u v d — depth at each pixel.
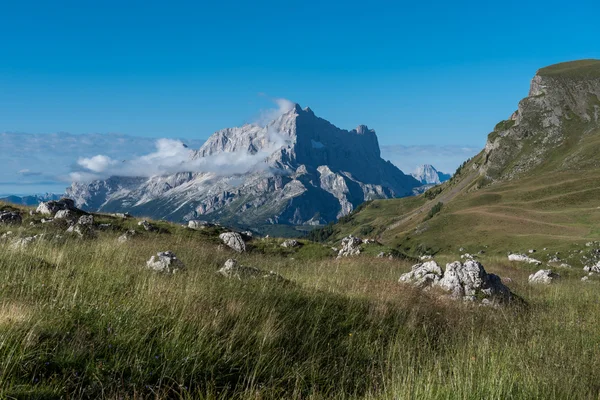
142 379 6.32
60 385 5.75
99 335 7.15
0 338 6.16
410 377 7.38
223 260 22.98
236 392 6.69
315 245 37.91
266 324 9.16
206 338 7.93
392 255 36.50
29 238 17.53
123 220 33.00
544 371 8.10
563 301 19.16
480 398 6.50
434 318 12.87
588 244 77.69
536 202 174.75
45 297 8.81
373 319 11.65
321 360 8.67
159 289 10.09
